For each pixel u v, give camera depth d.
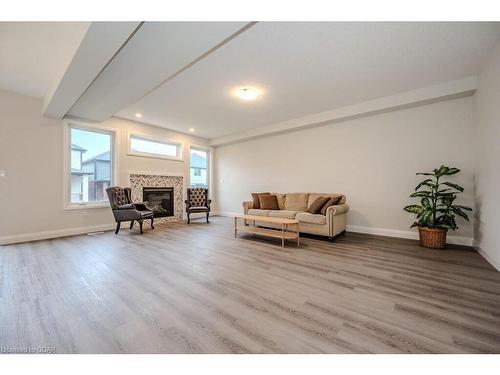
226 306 1.62
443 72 2.95
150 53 2.28
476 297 1.76
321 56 2.59
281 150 5.54
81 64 2.30
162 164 5.64
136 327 1.37
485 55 2.58
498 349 1.18
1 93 3.43
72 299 1.71
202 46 2.17
